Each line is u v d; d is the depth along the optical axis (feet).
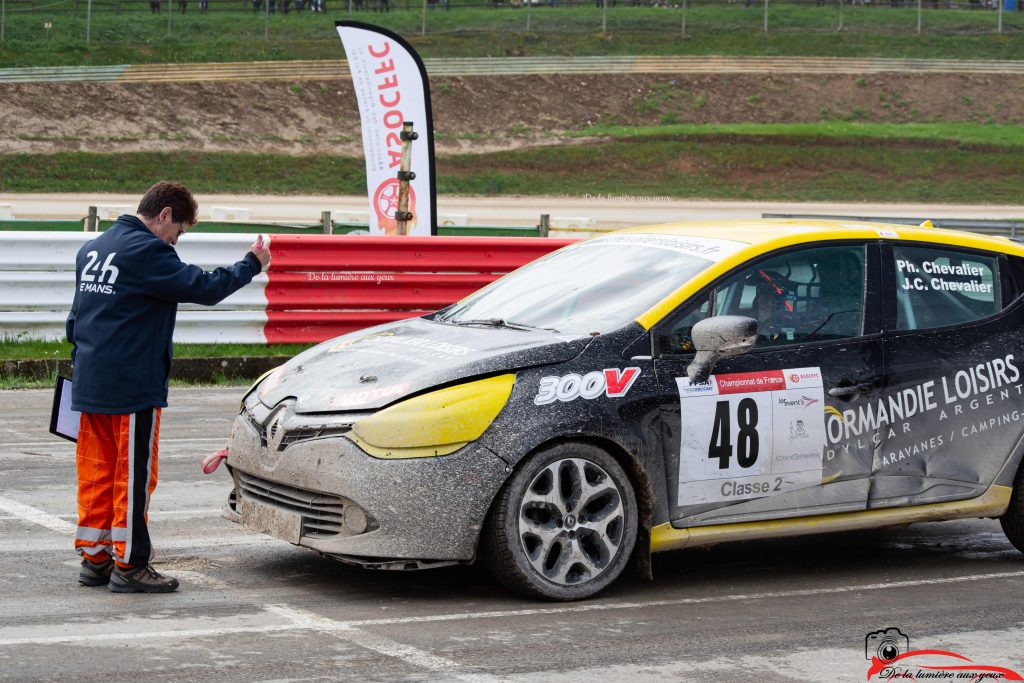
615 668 16.17
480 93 240.73
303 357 21.65
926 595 20.61
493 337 20.08
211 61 234.58
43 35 237.66
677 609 19.25
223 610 18.45
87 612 18.13
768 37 275.39
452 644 17.01
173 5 266.57
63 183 182.19
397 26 268.41
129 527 18.94
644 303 20.39
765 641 17.69
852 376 21.13
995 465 22.50
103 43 236.22
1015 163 221.87
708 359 19.77
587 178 211.00
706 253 21.27
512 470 18.54
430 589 19.93
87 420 19.21
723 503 20.21
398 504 18.13
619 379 19.39
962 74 262.88
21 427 35.14
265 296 46.32
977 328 22.58
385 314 48.19
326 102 228.43
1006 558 23.50
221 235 45.47
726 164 218.59
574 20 278.67
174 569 20.92
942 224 78.54
